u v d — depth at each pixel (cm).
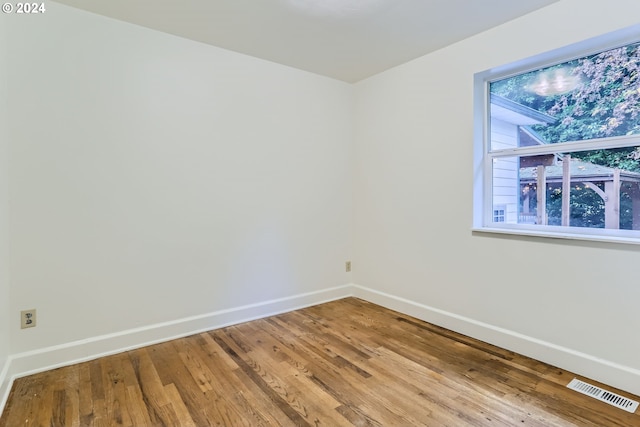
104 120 225
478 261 251
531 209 240
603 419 162
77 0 205
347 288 362
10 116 196
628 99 197
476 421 161
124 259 236
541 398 179
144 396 182
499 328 240
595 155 210
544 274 217
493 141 257
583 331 201
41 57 204
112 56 227
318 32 245
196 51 260
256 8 213
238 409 171
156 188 247
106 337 229
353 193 361
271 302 306
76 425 159
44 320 209
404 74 300
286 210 314
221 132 274
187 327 262
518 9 213
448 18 224
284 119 309
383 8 212
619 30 183
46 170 208
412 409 171
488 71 242
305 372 206
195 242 265
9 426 158
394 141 312
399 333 265
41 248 207
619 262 187
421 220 290
